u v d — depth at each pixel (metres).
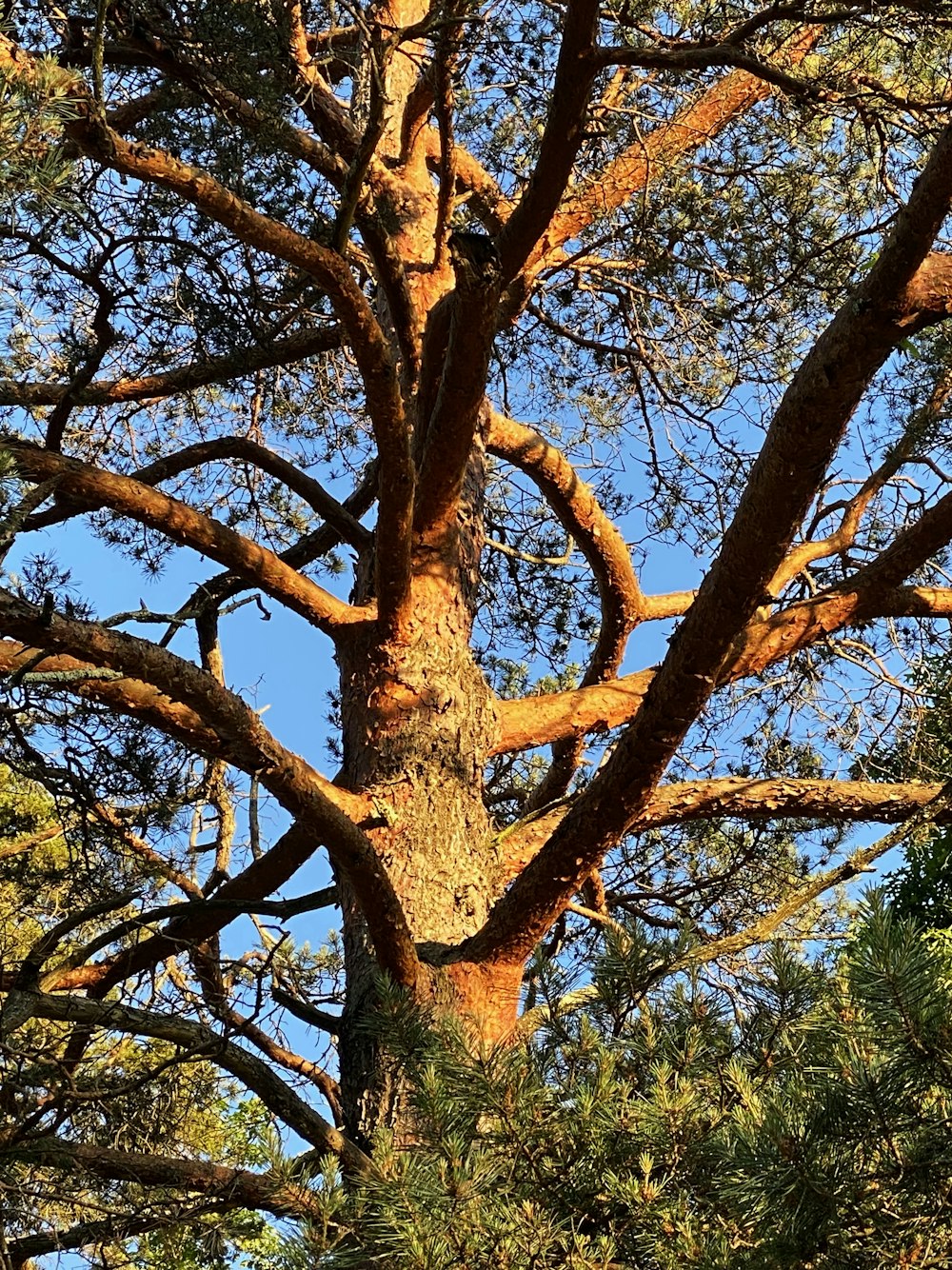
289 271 5.57
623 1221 3.30
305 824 4.62
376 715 6.25
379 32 5.30
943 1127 2.85
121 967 6.19
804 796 6.21
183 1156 5.47
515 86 6.84
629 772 4.65
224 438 7.20
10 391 5.99
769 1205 2.93
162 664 4.23
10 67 3.34
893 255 3.65
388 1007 3.80
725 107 7.25
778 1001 3.58
